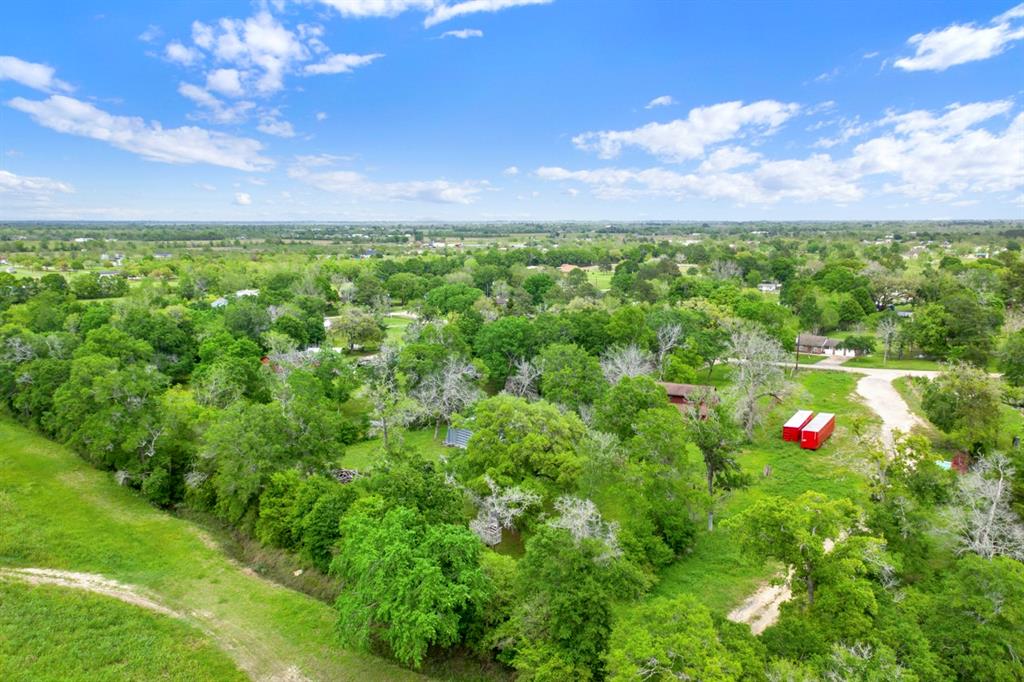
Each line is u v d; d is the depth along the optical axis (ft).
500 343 245.86
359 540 102.83
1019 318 285.84
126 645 103.35
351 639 96.84
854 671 69.00
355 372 236.84
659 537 121.90
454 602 92.02
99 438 161.99
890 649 72.90
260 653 102.83
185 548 136.67
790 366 276.00
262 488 142.20
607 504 142.20
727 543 131.13
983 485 115.34
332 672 98.53
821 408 218.18
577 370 202.59
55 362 204.54
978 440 160.66
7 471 167.32
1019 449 133.18
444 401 209.56
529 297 446.19
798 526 86.28
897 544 107.24
